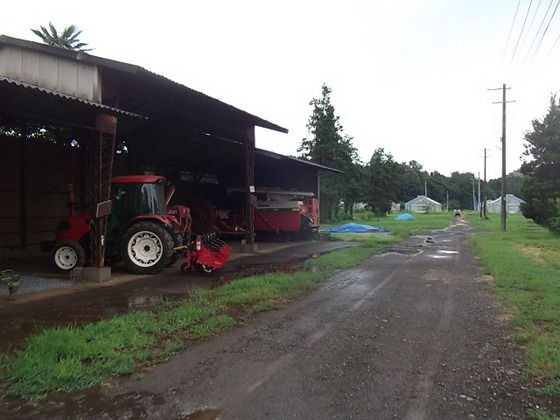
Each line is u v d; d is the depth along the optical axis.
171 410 3.45
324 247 17.53
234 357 4.60
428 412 3.40
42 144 14.05
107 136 9.49
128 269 10.27
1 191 12.90
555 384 3.85
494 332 5.50
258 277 9.10
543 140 25.42
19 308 6.72
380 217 58.59
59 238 10.73
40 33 37.22
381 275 10.05
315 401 3.59
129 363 4.31
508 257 12.64
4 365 4.23
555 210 24.16
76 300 7.30
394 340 5.19
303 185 27.23
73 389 3.81
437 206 110.75
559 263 11.76
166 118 14.82
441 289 8.35
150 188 10.56
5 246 12.98
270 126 16.58
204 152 20.91
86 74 10.17
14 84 7.15
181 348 4.84
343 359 4.55
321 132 38.59
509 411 3.42
